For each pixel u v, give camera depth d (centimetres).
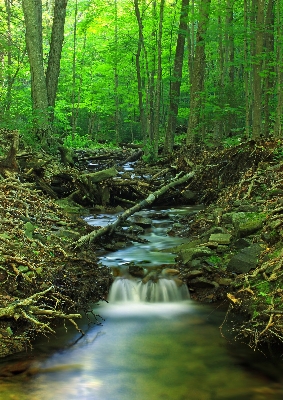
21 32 2716
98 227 885
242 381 422
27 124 1350
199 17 1555
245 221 757
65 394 396
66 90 3334
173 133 1933
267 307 517
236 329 513
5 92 1962
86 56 3350
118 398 390
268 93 1416
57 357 466
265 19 1520
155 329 541
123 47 2462
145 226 951
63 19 1762
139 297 630
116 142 2944
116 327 546
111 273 674
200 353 478
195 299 626
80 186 1087
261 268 581
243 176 998
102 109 3209
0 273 532
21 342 479
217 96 1628
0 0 2720
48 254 623
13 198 764
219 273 647
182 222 977
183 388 409
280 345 485
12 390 400
